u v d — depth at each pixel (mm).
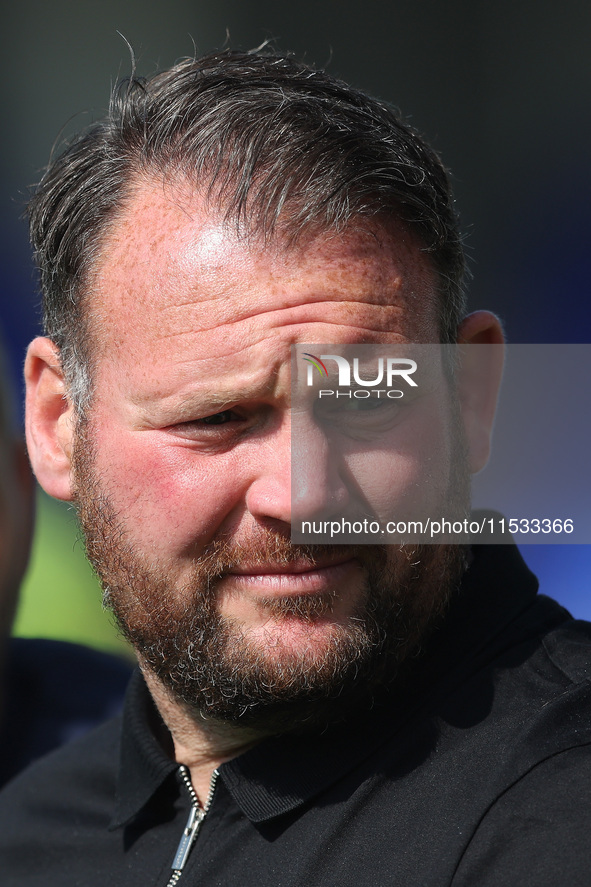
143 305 4184
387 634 4164
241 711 4172
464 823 3857
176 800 4824
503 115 22141
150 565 4234
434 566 4375
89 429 4543
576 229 21094
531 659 4395
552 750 3961
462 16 22328
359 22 22922
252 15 23297
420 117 22672
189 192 4207
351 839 4043
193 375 4035
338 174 4109
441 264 4500
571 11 21781
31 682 7441
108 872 4953
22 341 19969
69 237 4605
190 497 4090
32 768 5977
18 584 6543
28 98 23266
